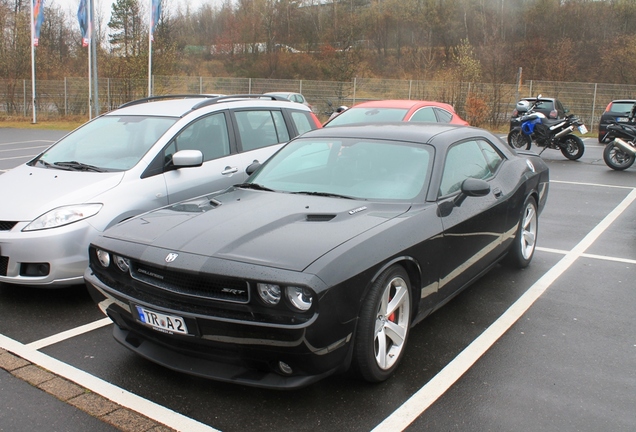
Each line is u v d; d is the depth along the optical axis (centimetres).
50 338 409
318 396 330
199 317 303
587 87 2845
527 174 552
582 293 503
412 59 5456
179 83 3331
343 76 4541
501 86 2695
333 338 300
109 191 497
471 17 5725
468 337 412
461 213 416
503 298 490
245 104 663
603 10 5034
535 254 623
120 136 578
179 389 338
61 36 5622
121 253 341
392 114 1059
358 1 6238
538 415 312
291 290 292
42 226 455
